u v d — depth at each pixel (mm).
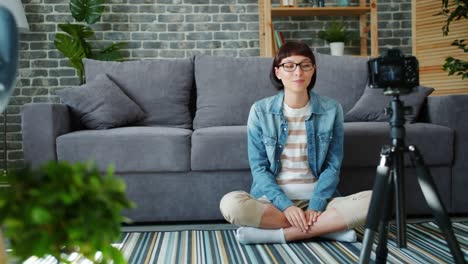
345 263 1661
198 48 4605
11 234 579
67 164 614
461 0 3646
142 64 3119
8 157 4406
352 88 3020
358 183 2521
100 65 3121
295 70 2018
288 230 1955
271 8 4355
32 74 4461
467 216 2564
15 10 3959
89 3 4297
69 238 601
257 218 1940
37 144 2473
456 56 4121
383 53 1276
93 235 599
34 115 2475
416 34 4328
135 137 2477
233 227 2393
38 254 586
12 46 1005
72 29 4215
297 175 2115
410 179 2525
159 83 3027
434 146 2514
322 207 1991
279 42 4434
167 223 2549
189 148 2492
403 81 1241
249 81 2990
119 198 641
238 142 2473
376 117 2873
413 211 2525
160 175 2508
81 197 593
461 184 2551
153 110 2977
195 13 4602
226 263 1689
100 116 2764
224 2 4621
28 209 564
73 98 2799
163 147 2471
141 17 4562
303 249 1868
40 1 4453
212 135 2479
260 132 2152
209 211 2500
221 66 3049
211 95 2971
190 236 2172
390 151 1271
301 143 2131
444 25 3924
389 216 1365
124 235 2213
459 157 2545
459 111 2557
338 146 2168
